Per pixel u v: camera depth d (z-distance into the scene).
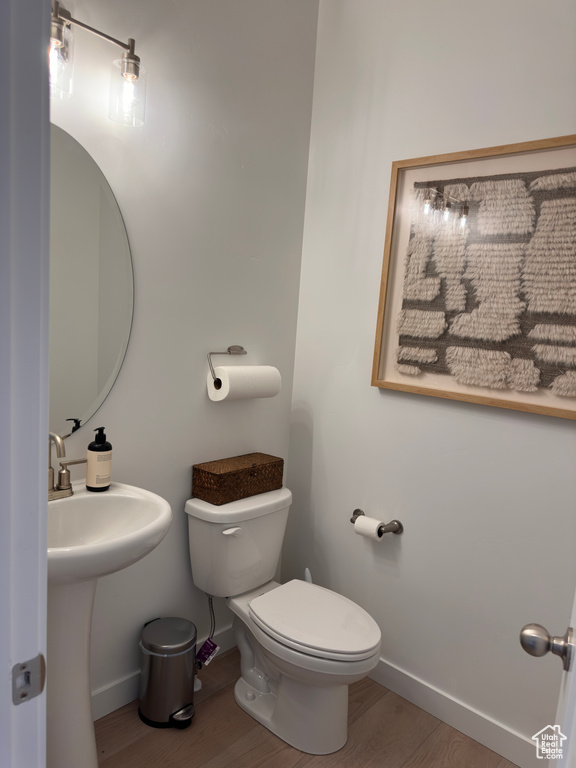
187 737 1.78
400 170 1.95
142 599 1.91
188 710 1.83
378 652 1.66
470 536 1.86
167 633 1.84
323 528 2.30
